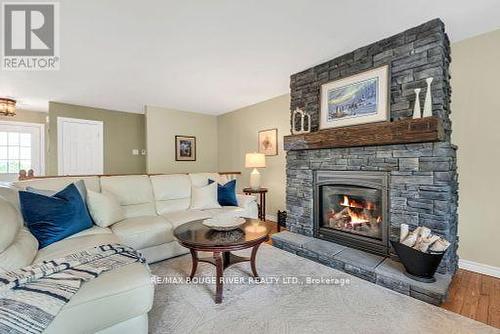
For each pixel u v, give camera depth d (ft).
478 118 7.54
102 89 12.84
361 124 8.50
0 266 4.14
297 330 5.08
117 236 7.37
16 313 3.48
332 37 7.95
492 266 7.36
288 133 13.99
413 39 7.40
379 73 8.10
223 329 5.13
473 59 7.61
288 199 10.98
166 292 6.57
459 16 6.77
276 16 6.78
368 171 8.30
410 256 6.43
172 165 17.74
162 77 11.27
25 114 17.28
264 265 8.25
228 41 8.12
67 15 6.59
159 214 10.34
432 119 6.47
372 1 6.18
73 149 15.96
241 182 17.51
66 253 5.51
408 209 7.34
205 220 7.98
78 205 7.23
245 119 17.07
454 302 6.03
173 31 7.47
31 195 6.39
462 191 7.82
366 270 7.16
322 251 8.47
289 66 10.22
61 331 3.69
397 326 5.17
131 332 4.49
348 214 9.23
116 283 4.29
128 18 6.76
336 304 5.99
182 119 18.21
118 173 17.93
